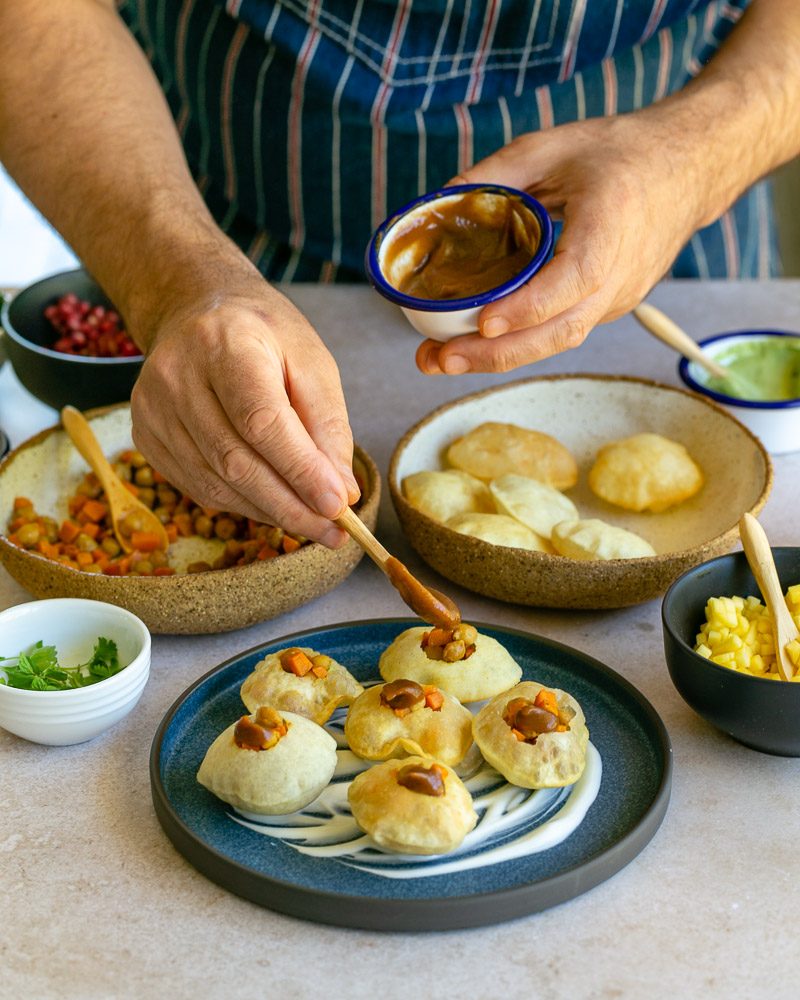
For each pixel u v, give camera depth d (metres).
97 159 1.24
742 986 0.72
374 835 0.80
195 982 0.73
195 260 1.09
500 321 0.96
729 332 1.47
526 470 1.23
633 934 0.76
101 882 0.81
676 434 1.30
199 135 1.73
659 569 1.02
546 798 0.85
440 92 1.55
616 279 1.06
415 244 1.02
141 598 1.01
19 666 0.94
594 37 1.53
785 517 1.22
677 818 0.85
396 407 1.47
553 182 1.13
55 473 1.25
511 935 0.76
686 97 1.27
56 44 1.33
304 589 1.05
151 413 0.98
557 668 0.98
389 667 0.96
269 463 0.93
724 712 0.87
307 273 1.77
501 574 1.05
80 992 0.73
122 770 0.92
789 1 1.41
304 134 1.61
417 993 0.72
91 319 1.45
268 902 0.77
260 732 0.84
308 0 1.50
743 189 1.34
